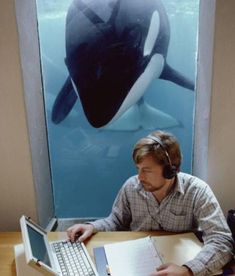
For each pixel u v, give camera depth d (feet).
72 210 6.86
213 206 4.09
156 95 6.15
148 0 5.68
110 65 6.01
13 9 4.49
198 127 5.70
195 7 5.67
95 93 6.18
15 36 4.58
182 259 3.69
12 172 5.22
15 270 3.67
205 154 5.16
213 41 4.57
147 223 4.55
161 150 3.84
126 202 4.73
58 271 3.40
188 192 4.30
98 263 3.70
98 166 6.61
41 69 5.99
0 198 5.36
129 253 3.84
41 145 5.88
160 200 4.42
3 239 4.35
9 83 4.78
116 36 5.86
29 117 5.11
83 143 6.48
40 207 5.67
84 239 4.21
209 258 3.51
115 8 5.74
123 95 6.17
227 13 4.43
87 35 5.88
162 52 5.91
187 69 5.97
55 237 4.32
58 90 6.18
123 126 6.35
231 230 4.02
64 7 5.75
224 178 5.11
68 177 6.68
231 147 4.96
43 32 5.88
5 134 5.02
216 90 4.73
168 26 5.78
